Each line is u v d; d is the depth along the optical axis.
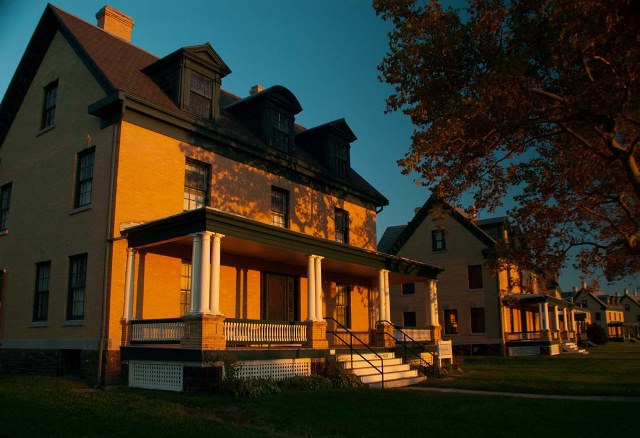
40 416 9.70
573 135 16.31
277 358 15.09
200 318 13.45
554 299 43.78
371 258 20.42
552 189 19.58
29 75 20.55
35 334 17.64
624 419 11.66
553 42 13.56
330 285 23.22
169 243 16.41
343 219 25.05
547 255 20.08
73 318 16.52
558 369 23.81
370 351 19.16
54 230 17.73
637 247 17.86
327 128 24.72
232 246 16.88
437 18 15.35
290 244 16.62
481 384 17.94
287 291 21.05
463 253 41.47
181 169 17.58
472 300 40.62
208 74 19.30
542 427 10.82
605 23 13.40
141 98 16.31
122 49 19.94
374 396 13.68
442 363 22.73
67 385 14.34
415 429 10.34
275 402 12.22
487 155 17.48
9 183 20.56
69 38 18.56
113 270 15.28
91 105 16.48
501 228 40.91
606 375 21.02
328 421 10.73
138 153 16.39
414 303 43.38
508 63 13.40
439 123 15.14
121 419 9.79
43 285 18.06
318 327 16.97
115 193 15.66
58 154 18.34
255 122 21.58
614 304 109.12
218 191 18.67
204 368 13.13
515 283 21.58
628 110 15.73
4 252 19.88
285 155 21.33
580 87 14.16
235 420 10.55
